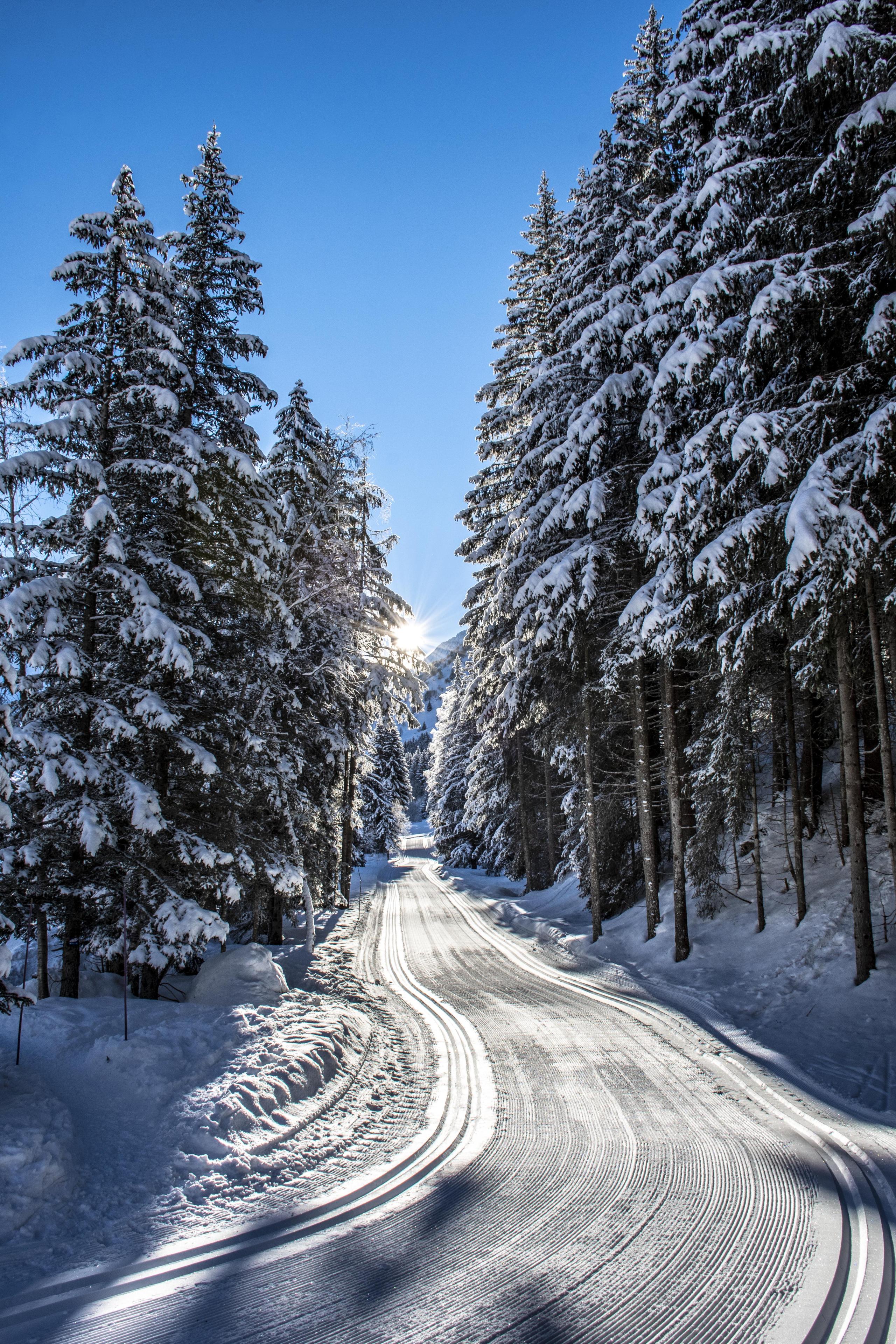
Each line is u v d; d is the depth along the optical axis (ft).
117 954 35.22
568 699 62.80
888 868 44.55
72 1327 13.48
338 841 75.87
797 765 47.67
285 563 53.36
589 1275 14.84
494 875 141.69
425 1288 14.55
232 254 45.80
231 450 38.11
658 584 43.19
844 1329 12.73
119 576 33.96
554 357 54.24
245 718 44.24
